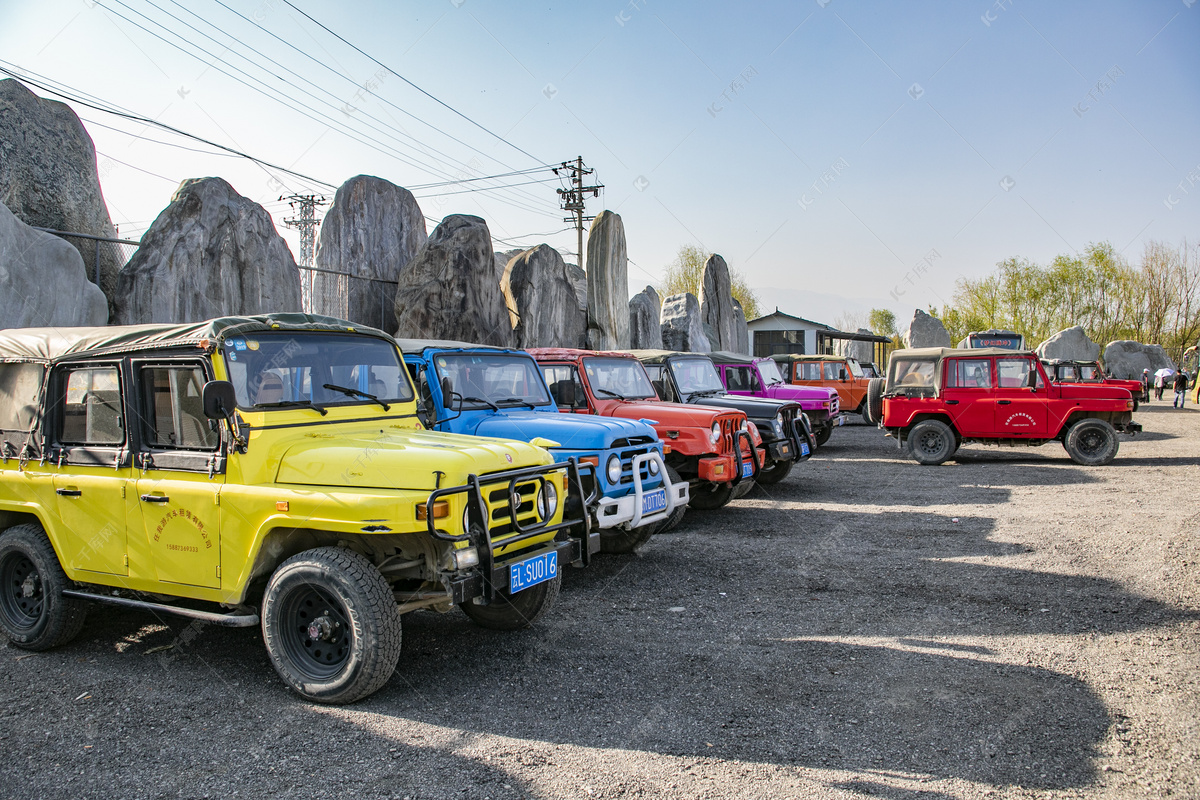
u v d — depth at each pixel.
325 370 4.62
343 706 3.83
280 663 3.91
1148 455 13.85
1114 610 5.27
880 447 16.77
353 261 13.05
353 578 3.69
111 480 4.36
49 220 8.87
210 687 4.09
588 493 5.69
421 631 5.01
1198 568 6.20
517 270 15.59
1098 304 43.41
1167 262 42.78
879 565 6.61
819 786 3.03
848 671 4.25
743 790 2.99
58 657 4.59
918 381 13.77
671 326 22.73
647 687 4.06
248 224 10.15
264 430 4.11
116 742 3.46
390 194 13.58
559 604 5.59
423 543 4.02
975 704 3.79
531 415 6.45
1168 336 42.66
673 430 7.88
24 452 4.74
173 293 9.22
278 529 4.00
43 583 4.62
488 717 3.70
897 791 2.98
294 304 10.81
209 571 4.07
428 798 2.96
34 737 3.52
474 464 3.95
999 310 45.28
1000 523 8.25
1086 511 8.78
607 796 2.96
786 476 11.67
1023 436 13.12
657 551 7.23
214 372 4.05
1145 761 3.21
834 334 31.89
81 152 9.34
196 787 3.07
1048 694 3.91
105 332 4.59
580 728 3.57
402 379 5.17
